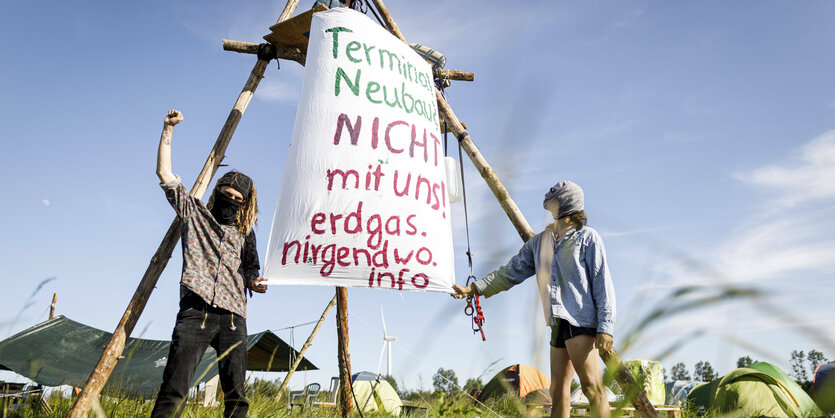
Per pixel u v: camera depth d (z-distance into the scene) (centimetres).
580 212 323
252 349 907
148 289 371
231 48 481
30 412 310
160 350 629
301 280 357
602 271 305
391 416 438
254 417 360
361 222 371
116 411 324
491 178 476
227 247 334
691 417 575
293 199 376
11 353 550
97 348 625
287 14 497
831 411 47
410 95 422
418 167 399
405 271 367
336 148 387
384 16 530
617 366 70
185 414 311
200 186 416
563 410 303
